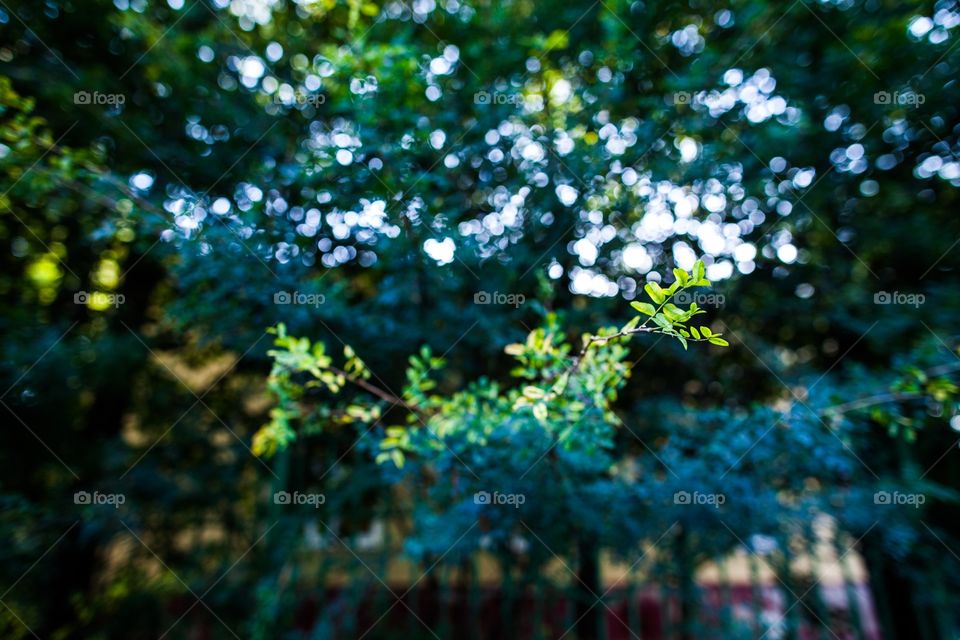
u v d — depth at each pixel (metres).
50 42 2.79
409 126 2.12
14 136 1.82
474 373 2.69
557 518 2.22
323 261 2.45
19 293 3.14
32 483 3.04
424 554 2.55
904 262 3.10
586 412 1.63
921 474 2.78
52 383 2.87
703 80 2.51
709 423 2.41
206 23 2.91
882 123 2.87
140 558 3.22
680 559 2.68
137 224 2.06
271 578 2.85
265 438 1.94
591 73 2.77
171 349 3.31
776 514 2.31
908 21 2.59
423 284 2.46
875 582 3.15
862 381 2.42
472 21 2.79
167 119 2.96
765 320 3.14
